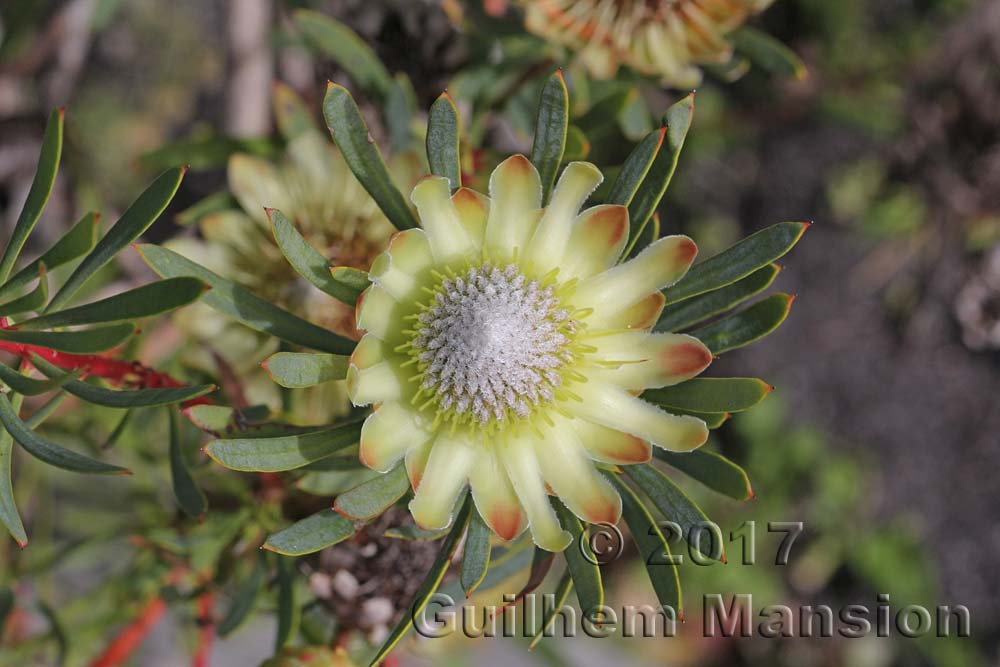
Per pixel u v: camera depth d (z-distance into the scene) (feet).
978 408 2.11
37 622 1.24
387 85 1.03
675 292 0.85
